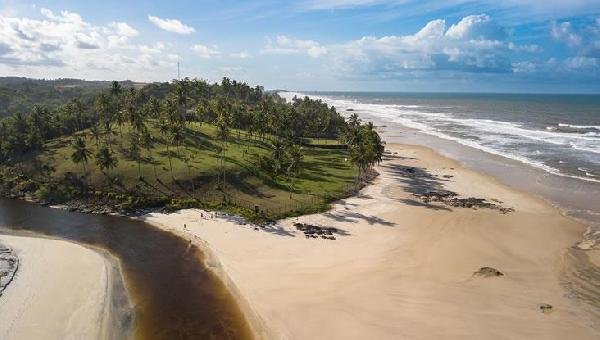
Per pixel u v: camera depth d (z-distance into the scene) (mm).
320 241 72125
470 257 65875
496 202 93625
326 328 48188
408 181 110562
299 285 57562
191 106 178875
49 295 55062
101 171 101500
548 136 183875
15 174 105750
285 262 64562
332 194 97250
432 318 49281
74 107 150875
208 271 62781
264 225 79125
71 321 49906
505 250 68750
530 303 52781
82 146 100125
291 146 110188
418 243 71250
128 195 92688
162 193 93188
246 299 54906
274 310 52094
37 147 118625
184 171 100938
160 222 81875
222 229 77500
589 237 74125
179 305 54094
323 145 150375
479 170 121938
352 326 48156
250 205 89250
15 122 127375
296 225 78875
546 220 82188
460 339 45562
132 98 159000
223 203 89500
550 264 63781
